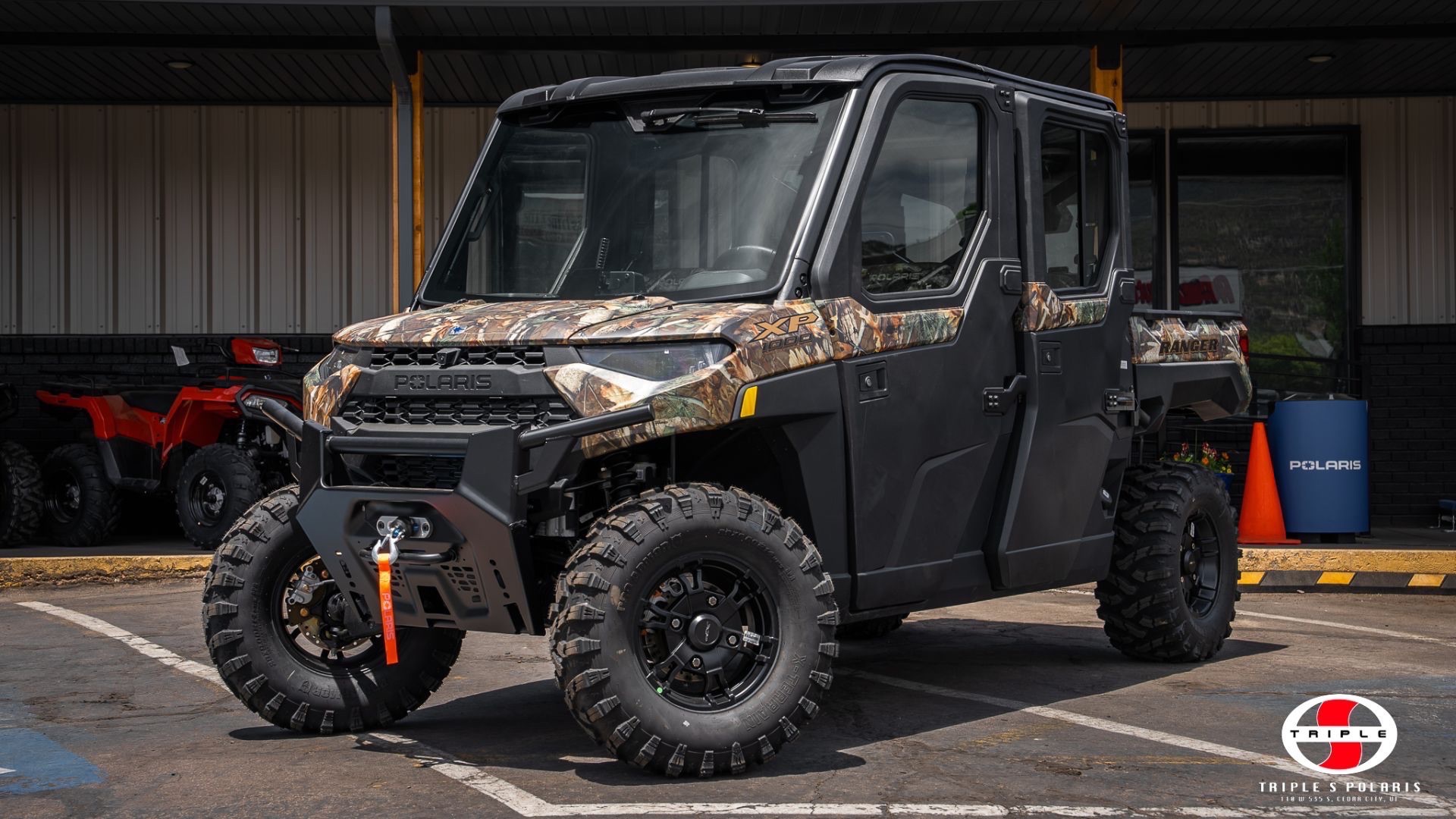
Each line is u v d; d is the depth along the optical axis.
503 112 5.69
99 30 11.32
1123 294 6.39
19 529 11.26
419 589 4.76
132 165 13.70
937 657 7.11
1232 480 12.77
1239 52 11.91
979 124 5.69
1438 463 13.39
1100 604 6.92
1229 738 5.20
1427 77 12.95
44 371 12.07
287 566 5.27
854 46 11.58
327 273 13.78
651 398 4.41
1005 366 5.70
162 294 13.71
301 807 4.27
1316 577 9.64
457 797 4.37
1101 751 4.99
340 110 13.80
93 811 4.24
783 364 4.70
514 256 5.40
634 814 4.15
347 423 4.82
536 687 6.28
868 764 4.80
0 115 13.60
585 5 10.37
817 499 4.91
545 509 4.49
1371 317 13.66
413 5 10.34
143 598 9.30
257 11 10.75
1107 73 11.48
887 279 5.21
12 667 6.76
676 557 4.50
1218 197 13.82
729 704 4.59
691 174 5.18
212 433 11.15
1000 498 5.72
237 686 5.19
